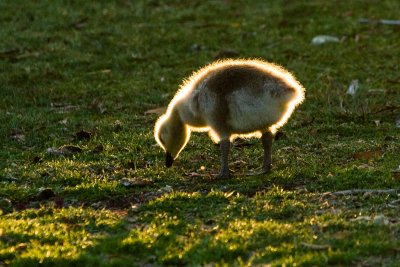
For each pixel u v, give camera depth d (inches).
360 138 615.8
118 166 550.6
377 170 501.7
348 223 402.3
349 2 1209.4
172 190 485.1
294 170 514.0
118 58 934.4
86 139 631.2
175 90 802.2
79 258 375.9
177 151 547.5
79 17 1144.8
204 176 516.1
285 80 486.0
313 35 1034.7
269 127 505.0
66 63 917.2
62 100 778.8
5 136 644.1
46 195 482.0
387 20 1090.1
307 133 630.5
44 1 1222.3
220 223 415.8
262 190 478.9
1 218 439.2
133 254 385.4
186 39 1025.5
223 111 494.9
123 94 787.4
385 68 868.0
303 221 414.9
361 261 362.0
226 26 1096.8
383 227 396.2
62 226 422.0
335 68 876.6
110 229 418.0
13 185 496.7
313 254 363.6
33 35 1039.6
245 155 573.0
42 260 374.0
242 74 494.0
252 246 379.9
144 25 1103.6
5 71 885.2
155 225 416.5
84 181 513.0
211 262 367.6
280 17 1141.7
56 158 575.8
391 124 653.3
